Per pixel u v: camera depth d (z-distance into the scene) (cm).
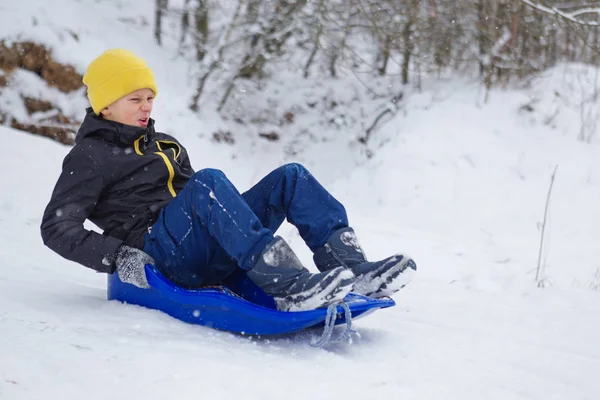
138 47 998
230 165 936
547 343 291
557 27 1031
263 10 1047
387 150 877
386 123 973
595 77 1023
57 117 825
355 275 270
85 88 848
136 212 286
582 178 812
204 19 1048
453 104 944
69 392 185
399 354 254
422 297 399
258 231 250
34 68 833
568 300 391
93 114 294
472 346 274
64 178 278
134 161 287
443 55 1017
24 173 608
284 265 249
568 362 261
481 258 573
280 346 254
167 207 273
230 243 250
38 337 227
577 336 306
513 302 386
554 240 682
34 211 540
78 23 905
